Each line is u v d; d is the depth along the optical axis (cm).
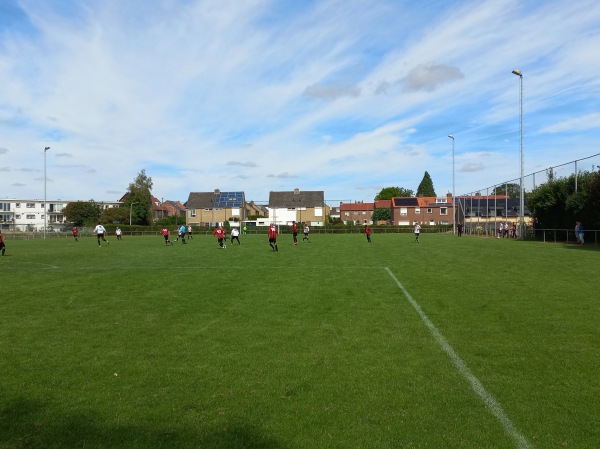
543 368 526
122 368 538
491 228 4888
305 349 611
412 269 1559
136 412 417
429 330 707
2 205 9944
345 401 438
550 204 3325
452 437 368
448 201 9219
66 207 9162
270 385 480
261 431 379
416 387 471
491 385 475
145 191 8938
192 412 416
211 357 579
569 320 765
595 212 2839
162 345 636
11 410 423
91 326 751
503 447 352
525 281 1227
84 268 1659
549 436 368
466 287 1134
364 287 1155
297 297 1014
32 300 993
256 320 787
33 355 591
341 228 6931
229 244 3459
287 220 9219
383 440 364
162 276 1409
